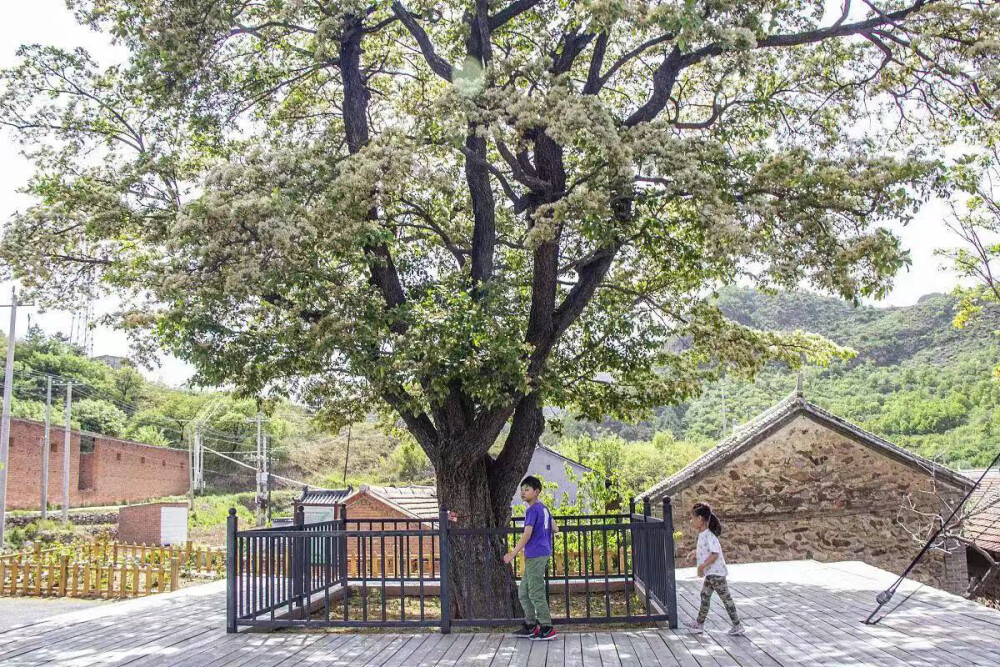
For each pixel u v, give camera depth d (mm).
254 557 9164
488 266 11758
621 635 8211
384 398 11469
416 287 12172
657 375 13508
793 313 84312
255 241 9562
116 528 39281
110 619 10078
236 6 11719
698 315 13328
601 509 16422
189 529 44750
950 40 10984
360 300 10133
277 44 12648
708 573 8148
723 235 9438
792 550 18047
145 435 66062
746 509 18109
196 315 9922
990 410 46969
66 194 11531
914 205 9867
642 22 9555
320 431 13477
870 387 63594
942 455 19391
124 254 11836
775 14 11797
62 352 71250
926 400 52719
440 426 11164
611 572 13445
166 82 11680
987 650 6984
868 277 9922
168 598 11984
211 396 79438
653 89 11695
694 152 9859
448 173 12500
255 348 10445
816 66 12602
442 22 12844
